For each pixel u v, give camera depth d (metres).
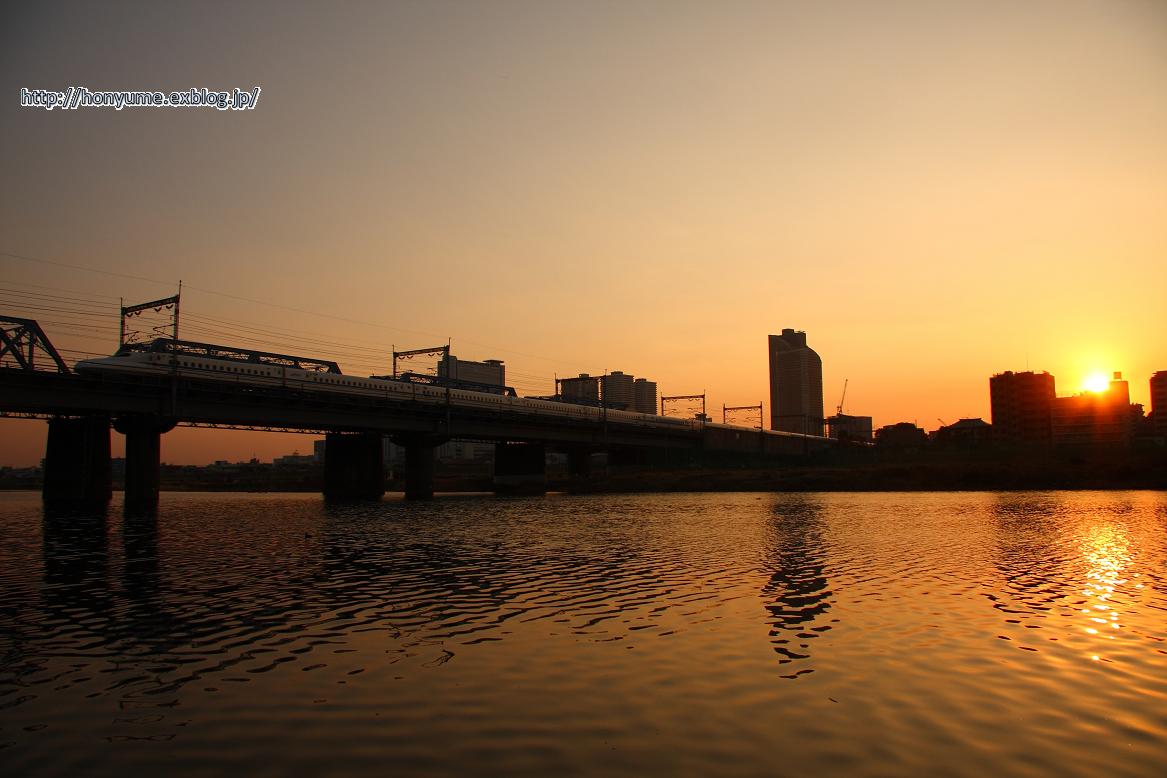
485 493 154.38
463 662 20.03
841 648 21.19
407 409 118.62
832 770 13.20
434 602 28.89
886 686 17.66
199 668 19.72
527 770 13.25
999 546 46.62
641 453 193.38
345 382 112.88
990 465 144.62
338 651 21.38
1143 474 129.75
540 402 151.62
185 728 15.41
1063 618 25.00
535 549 47.47
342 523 71.62
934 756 13.77
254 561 42.31
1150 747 14.13
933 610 26.42
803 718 15.66
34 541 54.66
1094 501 94.50
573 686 17.86
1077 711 15.99
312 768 13.43
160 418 90.81
